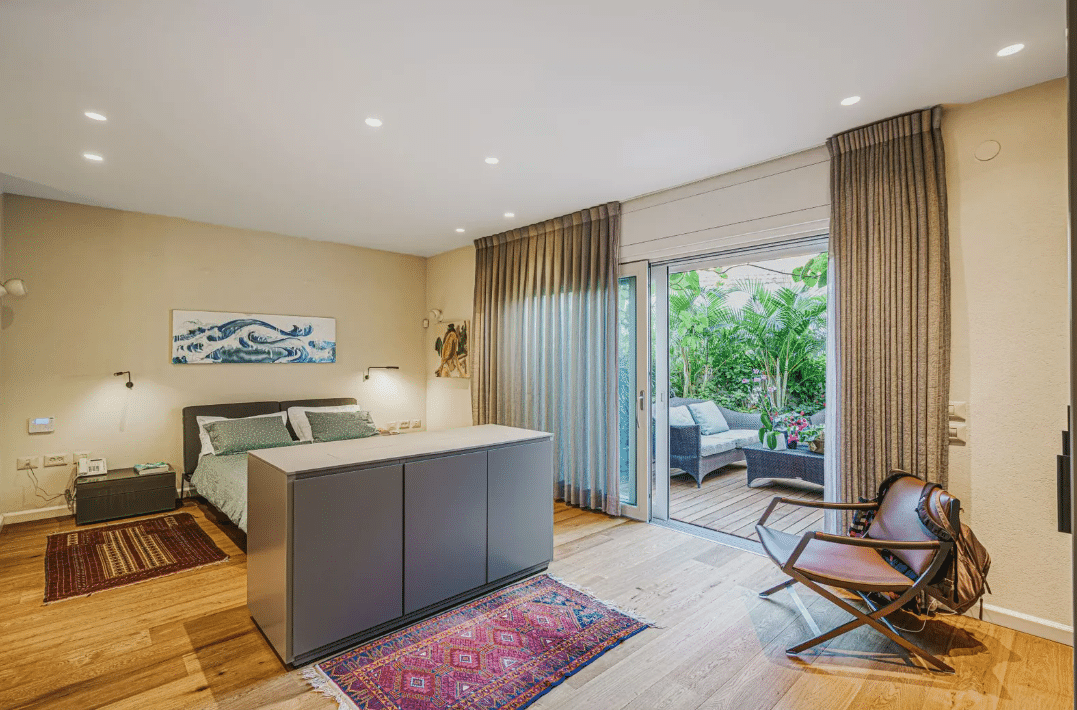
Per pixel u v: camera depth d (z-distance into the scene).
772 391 6.66
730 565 3.23
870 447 2.83
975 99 2.56
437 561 2.59
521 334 4.98
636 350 4.19
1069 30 0.63
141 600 2.78
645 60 2.23
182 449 4.75
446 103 2.60
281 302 5.32
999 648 2.31
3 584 2.96
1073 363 0.63
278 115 2.71
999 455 2.49
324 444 2.75
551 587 2.92
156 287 4.62
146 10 1.87
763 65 2.27
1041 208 2.40
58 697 1.97
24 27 1.96
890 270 2.77
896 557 2.44
